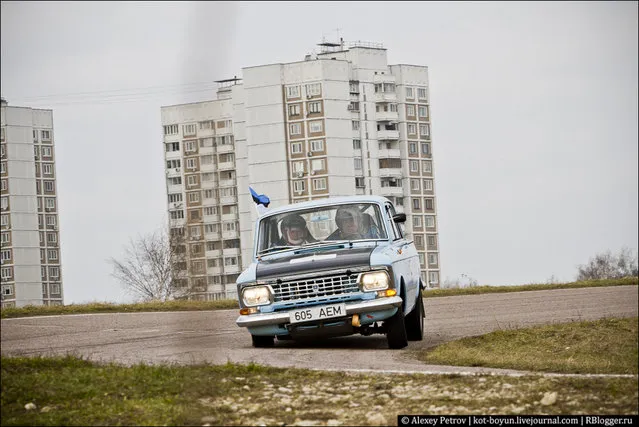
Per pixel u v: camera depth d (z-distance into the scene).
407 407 14.21
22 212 177.50
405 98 185.75
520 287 43.62
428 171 188.38
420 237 186.88
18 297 177.62
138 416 13.70
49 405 14.49
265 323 21.53
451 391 15.14
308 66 175.75
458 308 33.69
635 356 20.38
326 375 16.72
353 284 21.48
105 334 26.62
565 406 14.03
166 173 190.62
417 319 23.97
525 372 17.44
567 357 20.48
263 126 176.88
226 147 186.62
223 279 185.88
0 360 17.77
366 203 23.72
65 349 22.94
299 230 23.44
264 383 15.95
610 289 40.38
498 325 27.20
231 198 186.00
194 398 14.82
